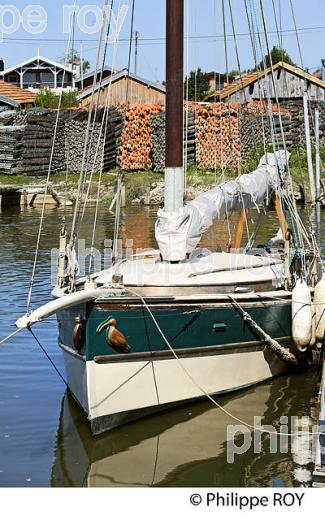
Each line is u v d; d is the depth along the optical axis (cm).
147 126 3653
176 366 879
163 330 857
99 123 3334
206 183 3256
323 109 3988
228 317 918
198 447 812
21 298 1470
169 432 849
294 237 1123
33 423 871
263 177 1104
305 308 977
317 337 1035
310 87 4234
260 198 1102
